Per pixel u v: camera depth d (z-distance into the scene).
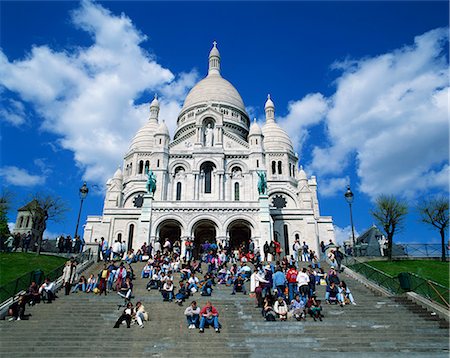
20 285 26.12
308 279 24.56
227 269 32.81
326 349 17.64
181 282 26.03
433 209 44.41
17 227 61.62
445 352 17.22
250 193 57.41
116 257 40.91
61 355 17.09
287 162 72.25
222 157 59.16
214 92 80.88
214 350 17.55
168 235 56.91
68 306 24.08
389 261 39.97
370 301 25.12
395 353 17.09
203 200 54.94
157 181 57.16
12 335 19.25
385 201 44.69
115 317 22.17
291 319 21.83
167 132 61.06
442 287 22.84
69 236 45.56
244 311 23.16
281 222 59.66
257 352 17.28
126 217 58.03
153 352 17.31
